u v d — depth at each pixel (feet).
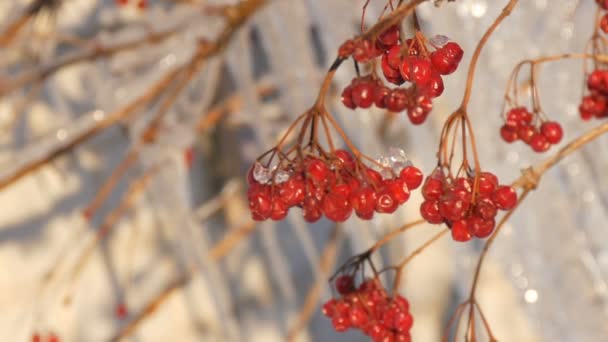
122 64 4.06
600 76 2.83
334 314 2.63
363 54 2.35
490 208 2.40
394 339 2.61
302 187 2.40
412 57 2.35
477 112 3.94
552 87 4.06
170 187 4.25
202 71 4.05
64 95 4.44
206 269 4.31
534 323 4.00
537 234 4.01
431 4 3.87
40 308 4.45
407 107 2.47
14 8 4.04
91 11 4.43
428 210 2.44
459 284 4.11
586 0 4.12
